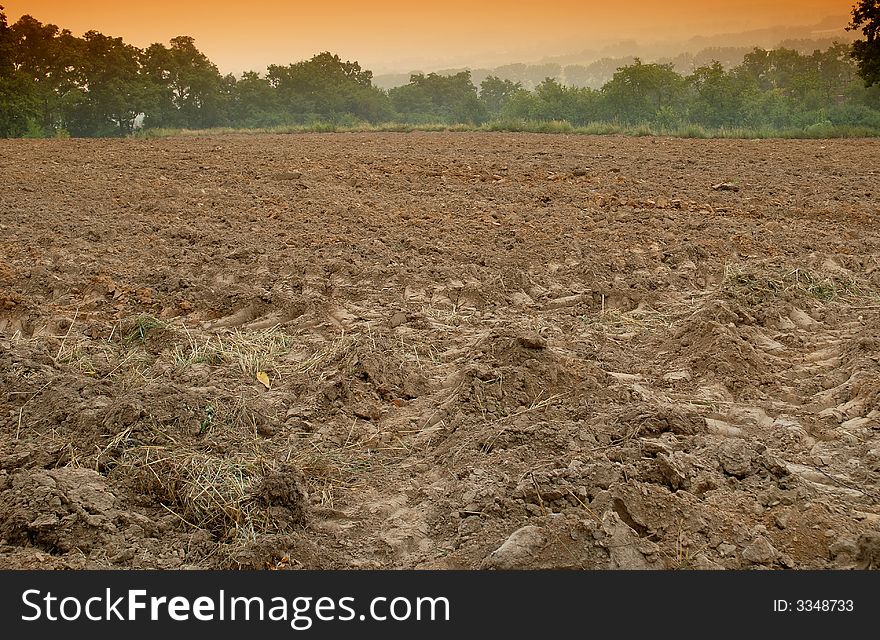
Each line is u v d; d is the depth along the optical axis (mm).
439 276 8773
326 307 7809
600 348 6723
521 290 8508
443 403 5699
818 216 11867
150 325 7121
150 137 32000
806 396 5891
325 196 13648
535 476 4402
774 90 85750
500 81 138750
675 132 28844
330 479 4879
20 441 5074
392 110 115250
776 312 7375
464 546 4090
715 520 4145
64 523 4141
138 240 10484
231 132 34688
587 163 17875
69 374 5996
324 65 110438
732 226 11102
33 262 9242
